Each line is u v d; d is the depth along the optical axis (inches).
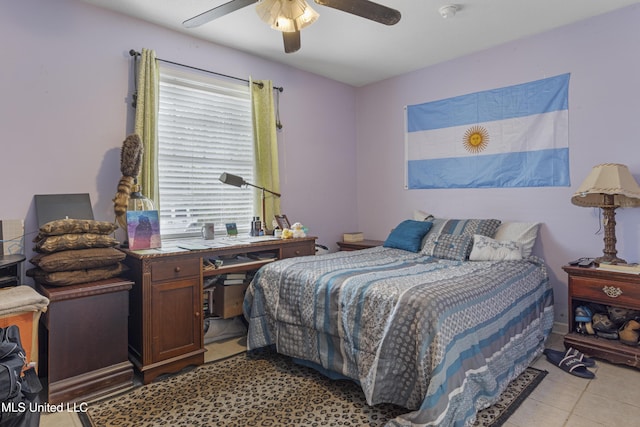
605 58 111.0
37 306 70.4
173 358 93.8
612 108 110.3
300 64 149.0
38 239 87.0
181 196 121.6
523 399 79.3
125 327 88.1
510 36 125.3
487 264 106.3
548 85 121.9
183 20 111.1
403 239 135.0
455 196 146.2
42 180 93.9
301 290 92.9
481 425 69.8
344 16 110.0
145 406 78.7
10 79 89.2
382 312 75.2
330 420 72.9
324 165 164.7
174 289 94.5
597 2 104.5
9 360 52.7
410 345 69.9
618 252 110.4
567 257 119.8
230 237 125.8
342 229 173.0
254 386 87.1
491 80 134.6
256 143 135.3
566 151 119.1
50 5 94.9
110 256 87.5
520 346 92.0
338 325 83.1
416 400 68.9
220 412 76.2
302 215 156.6
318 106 161.8
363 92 176.2
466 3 103.4
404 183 162.4
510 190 131.7
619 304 96.3
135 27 109.2
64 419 74.2
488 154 136.3
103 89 103.4
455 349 68.9
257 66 139.6
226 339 118.7
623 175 99.3
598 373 91.4
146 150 107.3
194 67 122.3
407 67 153.6
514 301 92.4
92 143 101.7
